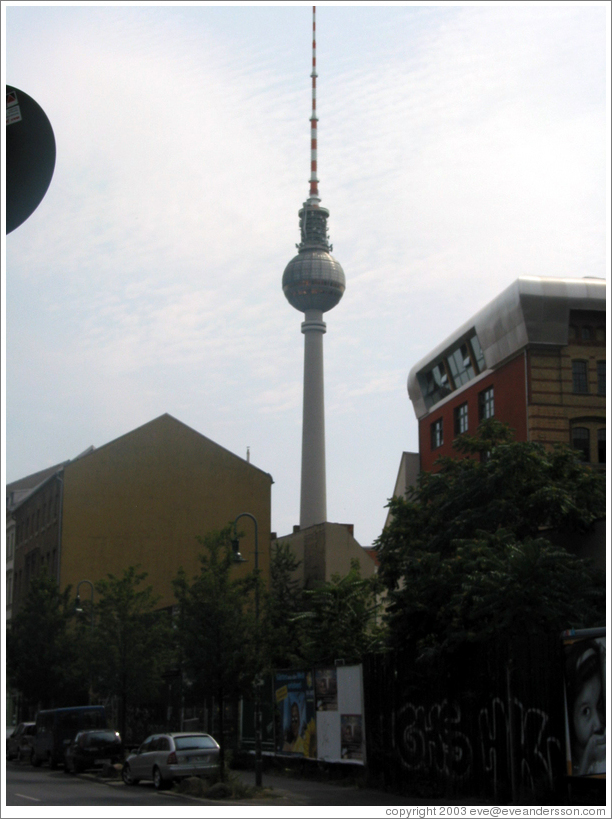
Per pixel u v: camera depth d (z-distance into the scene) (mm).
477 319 48625
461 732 19875
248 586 26562
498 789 18312
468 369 52031
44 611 46719
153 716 42844
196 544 58875
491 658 19375
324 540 58500
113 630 35156
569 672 16297
